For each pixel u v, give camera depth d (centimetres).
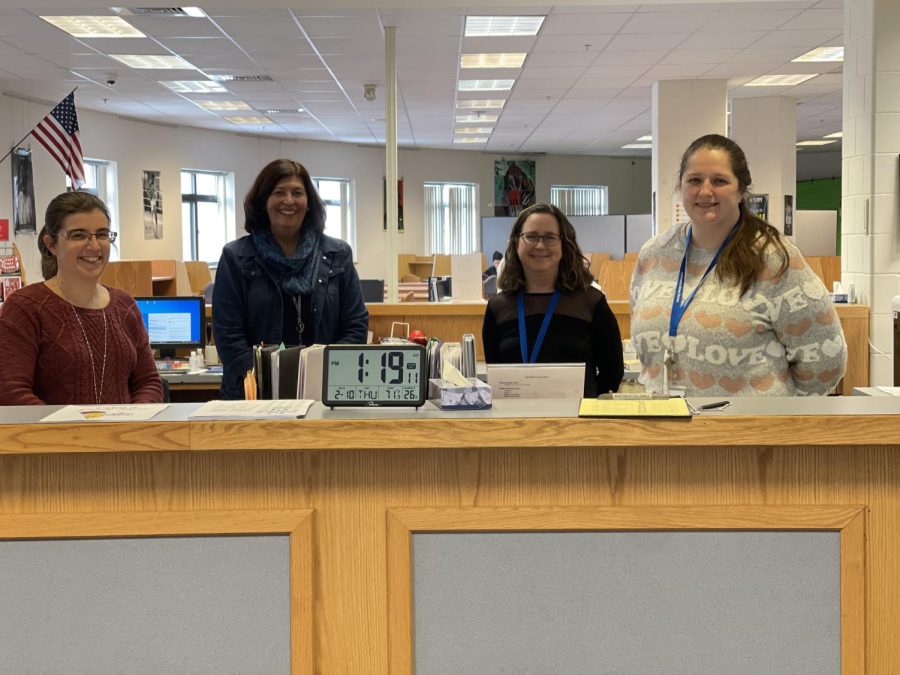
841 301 643
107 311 247
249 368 270
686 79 1130
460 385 178
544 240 286
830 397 183
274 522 169
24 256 1128
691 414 164
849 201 653
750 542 169
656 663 170
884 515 170
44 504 172
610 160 2117
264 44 898
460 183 1959
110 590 171
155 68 1002
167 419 165
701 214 213
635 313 230
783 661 170
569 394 215
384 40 889
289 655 171
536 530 169
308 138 1684
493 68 1041
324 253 290
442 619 171
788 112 1288
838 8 793
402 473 171
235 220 1602
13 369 227
